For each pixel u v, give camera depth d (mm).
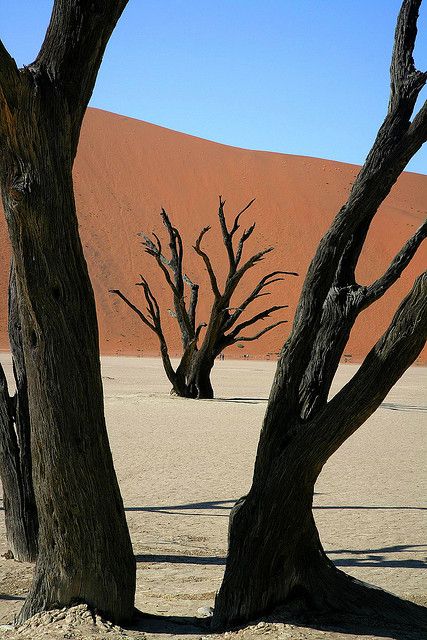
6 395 8086
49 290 5113
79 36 5035
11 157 4969
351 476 13969
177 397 27703
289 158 110250
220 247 95125
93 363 5293
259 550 5383
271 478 5324
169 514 10508
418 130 5387
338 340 5406
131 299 86750
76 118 5145
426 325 5074
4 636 5168
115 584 5426
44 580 5441
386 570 7633
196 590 6859
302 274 93250
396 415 24750
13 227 5055
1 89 4766
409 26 5590
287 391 5352
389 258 96062
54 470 5254
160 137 108062
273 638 5020
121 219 95625
